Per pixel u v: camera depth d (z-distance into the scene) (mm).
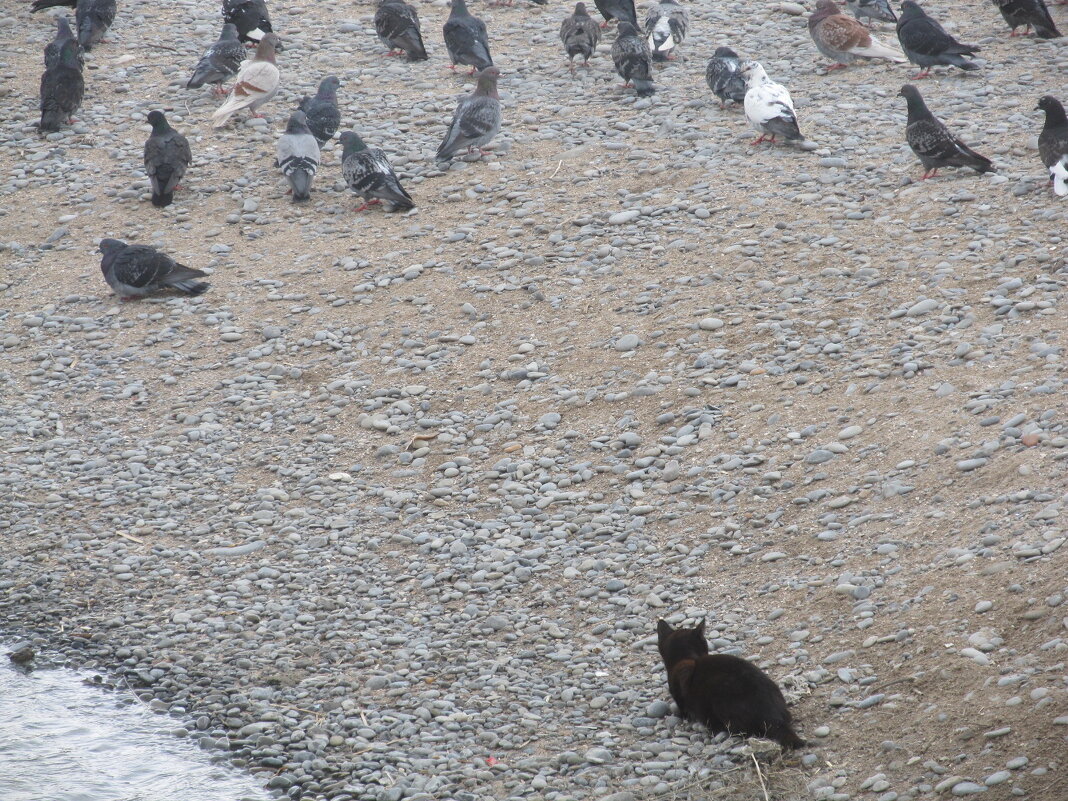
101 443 14047
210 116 22453
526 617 10539
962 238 15023
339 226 18438
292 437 13852
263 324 16172
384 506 12422
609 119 20812
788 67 22516
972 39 22859
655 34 23141
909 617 9289
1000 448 10859
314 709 9633
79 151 21469
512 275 16391
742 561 10672
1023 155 17250
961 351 12516
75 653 10672
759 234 16188
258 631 10711
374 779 8703
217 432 14062
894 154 18016
